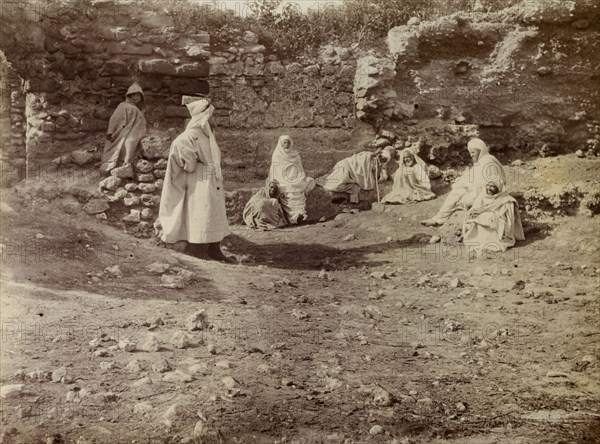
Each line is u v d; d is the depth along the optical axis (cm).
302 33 1438
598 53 1428
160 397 541
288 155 1297
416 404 571
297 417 532
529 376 637
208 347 630
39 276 757
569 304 829
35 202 1055
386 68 1383
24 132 1223
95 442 477
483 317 790
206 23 1361
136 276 822
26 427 490
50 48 1180
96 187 1091
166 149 1116
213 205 959
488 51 1438
